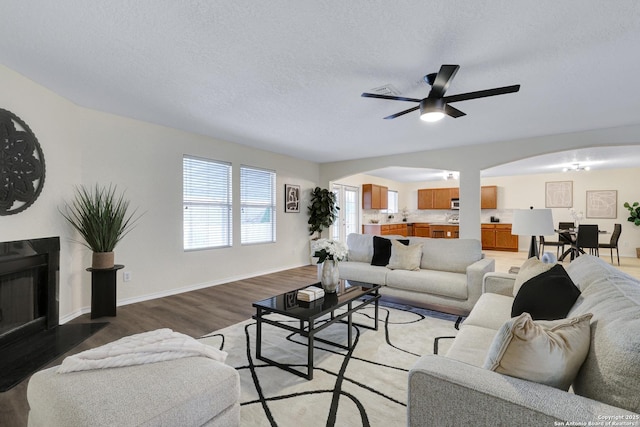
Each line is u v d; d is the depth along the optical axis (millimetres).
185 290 4293
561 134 4316
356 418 1642
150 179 3916
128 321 3109
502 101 3115
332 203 6543
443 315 3305
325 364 2230
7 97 2461
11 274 2553
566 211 8508
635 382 816
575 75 2557
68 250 3166
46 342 2602
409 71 2506
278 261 5816
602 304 1240
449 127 4035
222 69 2482
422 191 10750
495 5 1723
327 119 3736
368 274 3771
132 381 1241
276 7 1743
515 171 8172
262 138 4672
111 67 2451
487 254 8391
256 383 1985
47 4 1716
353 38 2047
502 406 870
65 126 3098
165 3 1711
